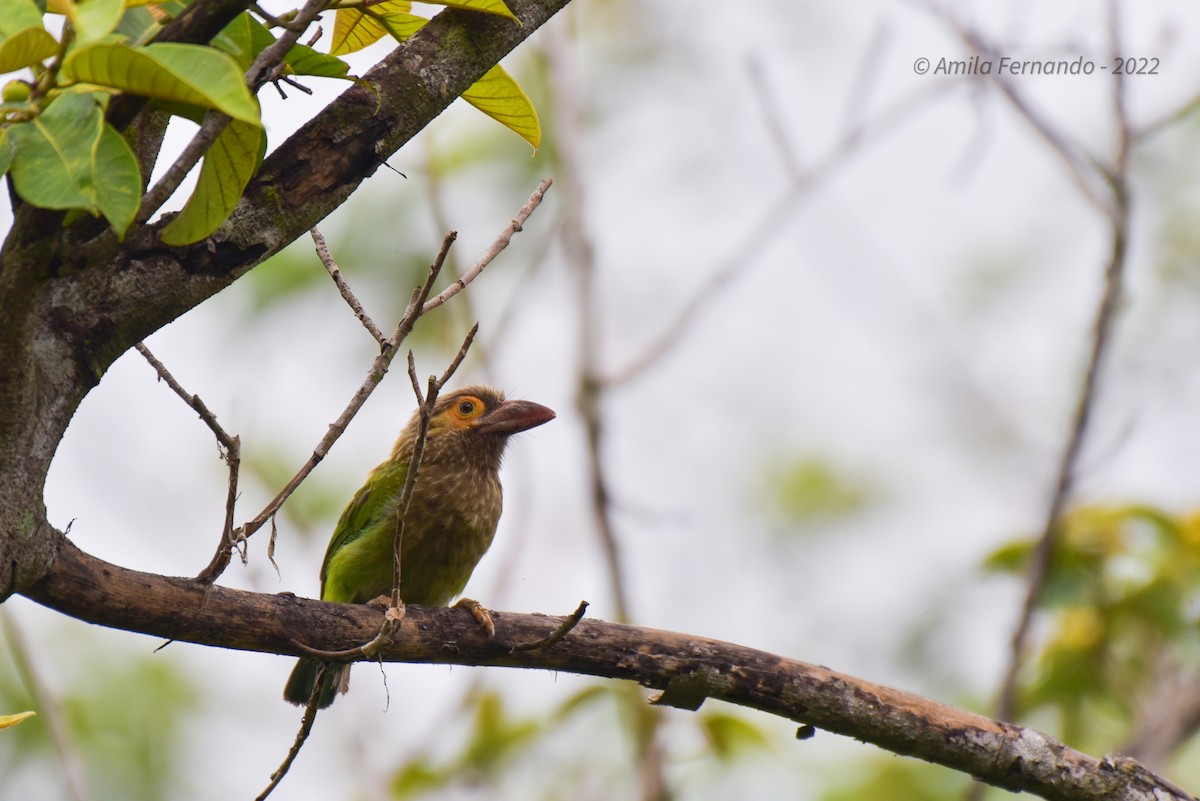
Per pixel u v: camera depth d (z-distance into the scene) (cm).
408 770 1257
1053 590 1210
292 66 563
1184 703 1203
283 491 602
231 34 543
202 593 604
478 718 1309
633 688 1216
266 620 630
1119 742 1210
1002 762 746
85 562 568
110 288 547
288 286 1377
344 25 672
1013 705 993
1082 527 1228
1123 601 1205
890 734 742
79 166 452
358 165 586
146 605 587
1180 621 1195
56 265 505
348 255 1391
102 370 550
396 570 638
